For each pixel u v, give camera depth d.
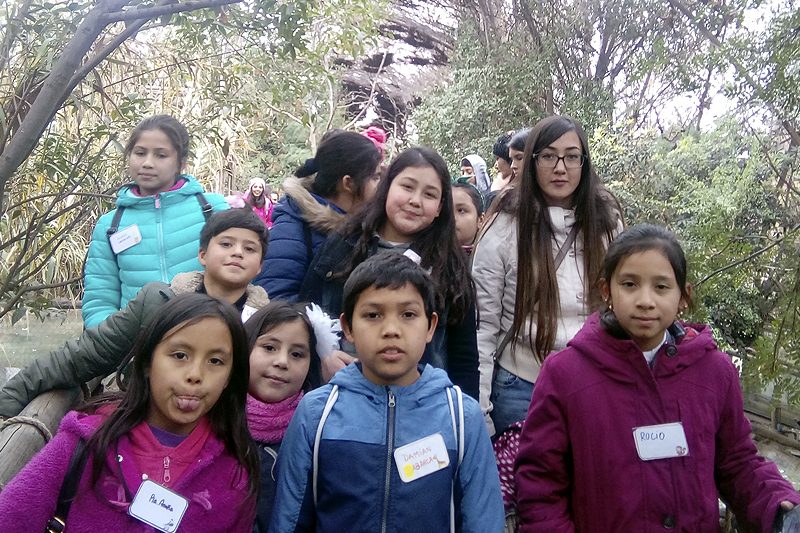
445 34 14.34
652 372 1.85
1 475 1.83
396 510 1.69
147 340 1.65
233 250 2.34
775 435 4.16
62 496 1.56
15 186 3.74
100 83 3.86
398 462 1.71
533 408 1.95
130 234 2.91
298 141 14.13
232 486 1.69
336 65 9.98
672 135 7.82
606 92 9.71
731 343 4.30
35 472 1.55
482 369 2.50
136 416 1.64
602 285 1.95
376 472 1.71
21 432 2.03
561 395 1.90
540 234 2.53
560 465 1.90
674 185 6.52
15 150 2.34
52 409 2.23
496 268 2.58
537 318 2.48
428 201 2.25
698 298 3.95
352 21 6.13
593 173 2.61
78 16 3.02
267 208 7.62
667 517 1.77
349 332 1.85
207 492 1.65
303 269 2.53
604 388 1.86
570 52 10.22
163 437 1.66
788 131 3.93
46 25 3.04
